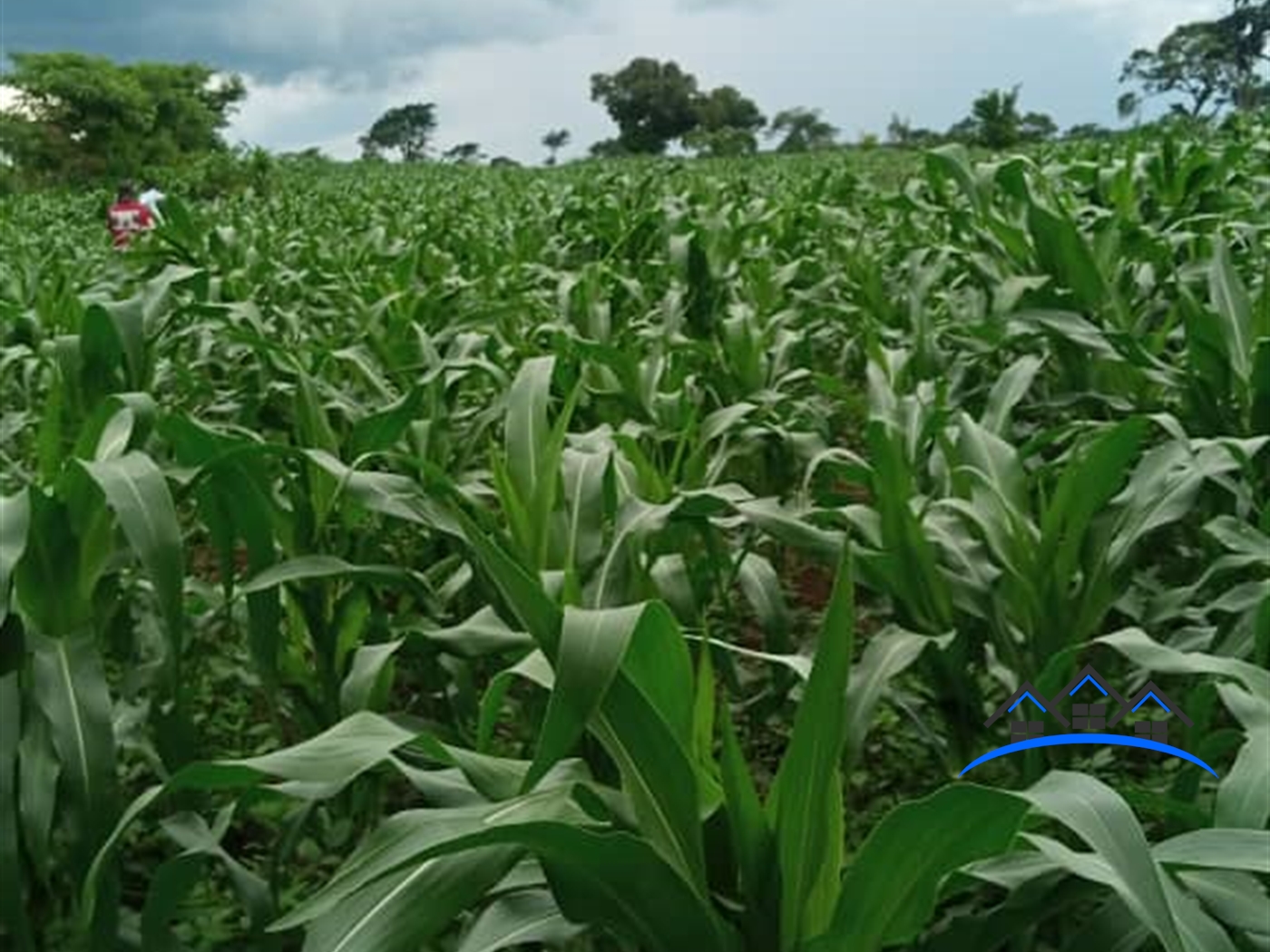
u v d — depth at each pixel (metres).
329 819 3.26
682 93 79.19
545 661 2.14
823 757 1.80
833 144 65.00
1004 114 31.80
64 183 49.09
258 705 3.99
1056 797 1.56
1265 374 3.79
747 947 1.90
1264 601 2.58
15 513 2.40
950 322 6.35
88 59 52.47
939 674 2.99
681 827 1.85
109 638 3.18
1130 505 3.15
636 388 4.71
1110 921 1.89
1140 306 5.41
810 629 4.31
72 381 3.90
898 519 2.95
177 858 2.21
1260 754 1.95
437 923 1.77
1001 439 3.57
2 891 2.36
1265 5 62.88
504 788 1.98
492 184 24.69
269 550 2.93
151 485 2.45
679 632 1.83
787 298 7.41
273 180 32.31
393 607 4.45
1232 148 7.45
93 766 2.41
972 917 1.99
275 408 5.04
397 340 5.55
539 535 2.97
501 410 4.27
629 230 9.05
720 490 3.34
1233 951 1.62
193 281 5.61
